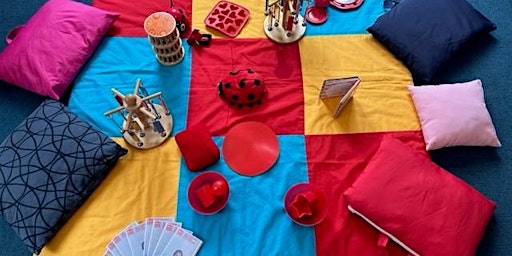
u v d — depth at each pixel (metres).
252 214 1.40
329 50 1.67
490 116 1.60
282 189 1.43
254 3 1.77
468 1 1.87
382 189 1.36
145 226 1.35
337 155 1.49
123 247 1.32
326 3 1.74
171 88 1.61
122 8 1.76
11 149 1.44
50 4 1.70
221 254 1.34
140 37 1.70
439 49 1.62
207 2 1.77
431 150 1.53
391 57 1.67
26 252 1.43
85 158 1.40
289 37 1.68
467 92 1.54
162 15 1.54
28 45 1.60
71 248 1.35
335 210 1.41
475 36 1.69
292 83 1.61
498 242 1.41
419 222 1.32
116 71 1.64
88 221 1.38
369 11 1.76
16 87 1.68
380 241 1.33
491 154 1.54
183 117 1.55
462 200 1.35
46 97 1.66
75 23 1.64
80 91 1.61
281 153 1.49
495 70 1.70
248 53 1.67
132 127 1.47
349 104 1.57
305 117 1.55
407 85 1.60
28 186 1.37
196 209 1.39
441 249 1.28
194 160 1.44
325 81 1.48
